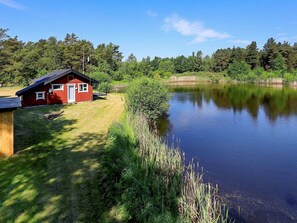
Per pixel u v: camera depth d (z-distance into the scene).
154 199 8.80
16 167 11.91
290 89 62.84
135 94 25.62
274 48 98.19
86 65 86.81
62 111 25.73
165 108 28.50
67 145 15.20
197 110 34.38
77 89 31.81
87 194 9.59
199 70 124.25
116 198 9.16
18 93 27.48
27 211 8.52
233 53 114.62
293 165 15.39
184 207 8.52
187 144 19.33
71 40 107.12
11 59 57.34
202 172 14.08
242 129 24.02
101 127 19.88
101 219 8.19
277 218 9.88
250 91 59.25
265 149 18.28
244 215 9.98
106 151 13.44
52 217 8.24
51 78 28.81
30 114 23.34
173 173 11.25
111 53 100.94
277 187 12.50
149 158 12.68
